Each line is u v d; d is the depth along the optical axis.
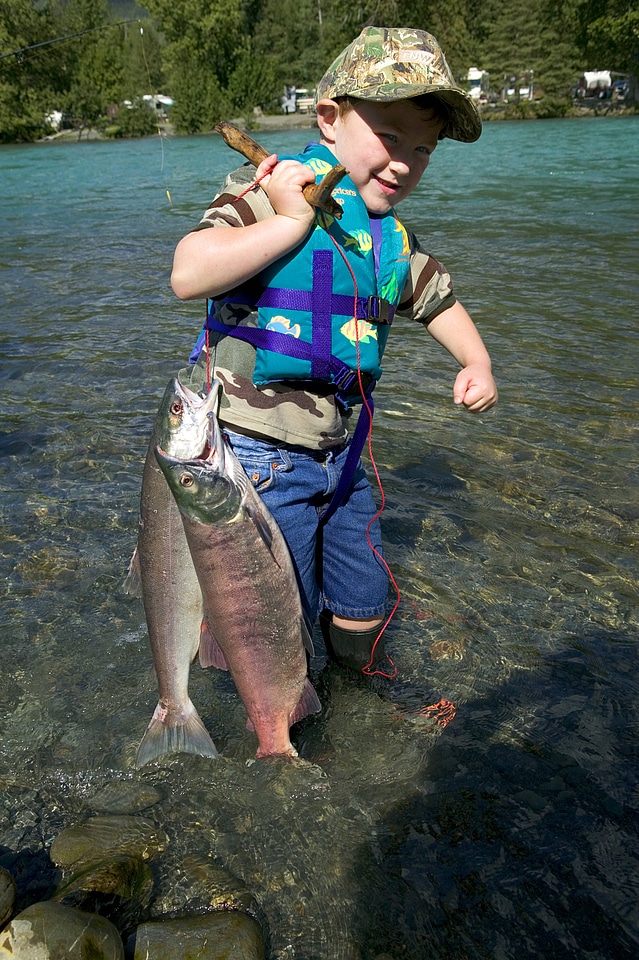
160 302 8.41
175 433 2.14
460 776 2.65
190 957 2.01
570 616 3.42
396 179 2.49
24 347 6.91
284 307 2.36
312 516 2.61
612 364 6.25
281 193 2.15
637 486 4.42
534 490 4.41
